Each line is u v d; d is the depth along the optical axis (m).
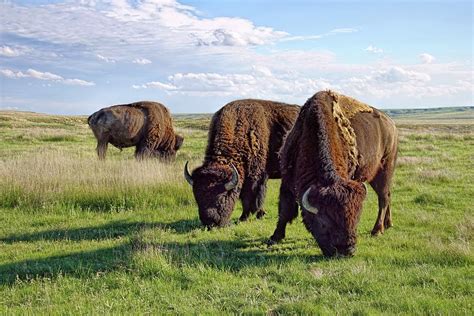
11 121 49.44
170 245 7.67
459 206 11.02
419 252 7.16
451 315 4.72
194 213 10.42
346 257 6.59
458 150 23.20
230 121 9.45
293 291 5.55
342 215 6.34
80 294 5.53
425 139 29.83
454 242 7.35
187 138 31.19
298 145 7.44
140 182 11.72
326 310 4.89
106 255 7.27
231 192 8.81
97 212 10.72
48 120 56.44
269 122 9.83
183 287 5.80
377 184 9.14
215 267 6.41
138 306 5.14
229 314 4.88
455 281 5.75
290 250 7.48
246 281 5.90
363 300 5.23
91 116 18.58
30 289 5.75
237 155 9.21
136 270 6.26
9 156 19.19
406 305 5.02
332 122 7.26
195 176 8.77
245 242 7.99
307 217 6.83
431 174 14.90
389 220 9.27
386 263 6.66
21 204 10.97
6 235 8.82
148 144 18.44
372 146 8.28
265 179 9.78
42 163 13.03
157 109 18.70
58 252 7.53
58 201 10.98
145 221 9.76
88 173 12.36
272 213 10.62
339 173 6.89
